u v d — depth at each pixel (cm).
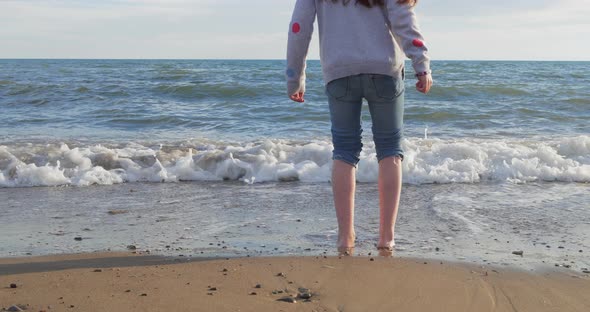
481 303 198
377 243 288
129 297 201
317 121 909
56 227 336
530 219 345
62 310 187
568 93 1321
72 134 778
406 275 229
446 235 306
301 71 273
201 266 244
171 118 934
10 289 212
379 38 256
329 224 338
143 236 312
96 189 466
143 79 1927
